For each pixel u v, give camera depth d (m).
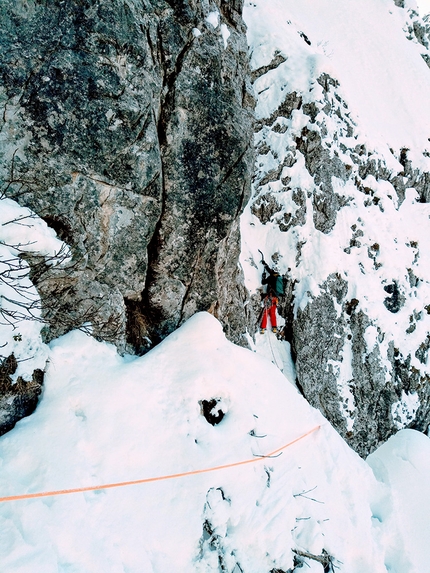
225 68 4.99
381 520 5.20
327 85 8.90
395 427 8.02
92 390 3.59
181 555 3.32
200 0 4.71
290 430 4.83
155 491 3.45
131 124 3.98
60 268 3.62
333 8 13.48
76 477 3.07
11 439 3.03
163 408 3.98
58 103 3.58
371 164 9.52
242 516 3.79
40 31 3.48
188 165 4.70
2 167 3.42
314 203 8.24
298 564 3.93
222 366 4.61
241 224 8.01
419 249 9.91
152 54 4.31
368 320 8.09
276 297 7.47
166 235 4.74
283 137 8.43
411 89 12.88
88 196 3.88
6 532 2.58
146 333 4.87
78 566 2.73
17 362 3.15
